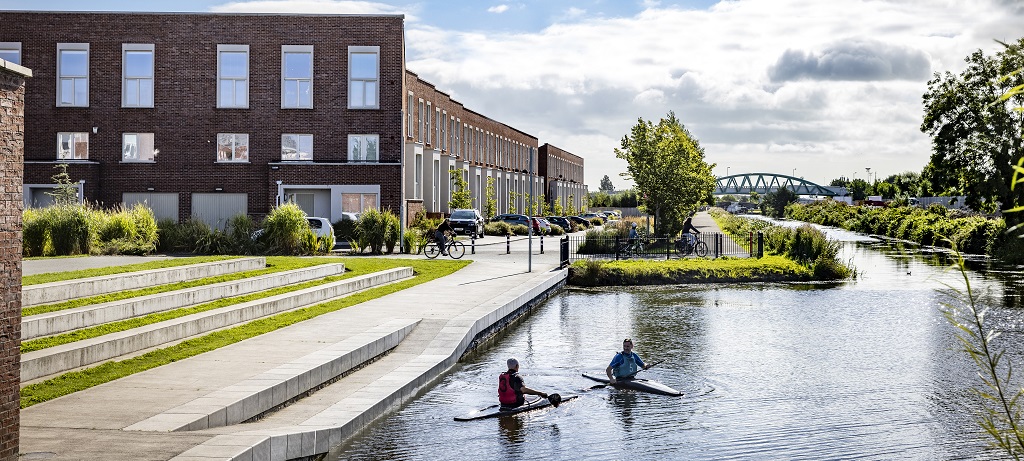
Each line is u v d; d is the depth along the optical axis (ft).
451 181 205.67
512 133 292.61
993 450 39.65
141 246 105.40
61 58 145.79
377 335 55.72
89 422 33.58
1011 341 67.62
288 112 147.64
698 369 57.47
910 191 370.53
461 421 43.39
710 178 223.71
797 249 133.80
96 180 144.36
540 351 63.57
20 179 28.02
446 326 62.95
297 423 38.17
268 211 146.72
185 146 147.02
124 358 46.34
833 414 45.96
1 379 27.04
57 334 47.91
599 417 44.96
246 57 147.33
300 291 72.69
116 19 145.89
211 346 50.62
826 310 86.89
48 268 69.62
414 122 179.52
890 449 39.96
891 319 80.48
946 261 148.25
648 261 123.54
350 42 147.74
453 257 124.47
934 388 51.88
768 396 49.90
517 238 189.16
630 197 462.19
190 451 29.89
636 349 64.75
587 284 110.42
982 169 167.94
